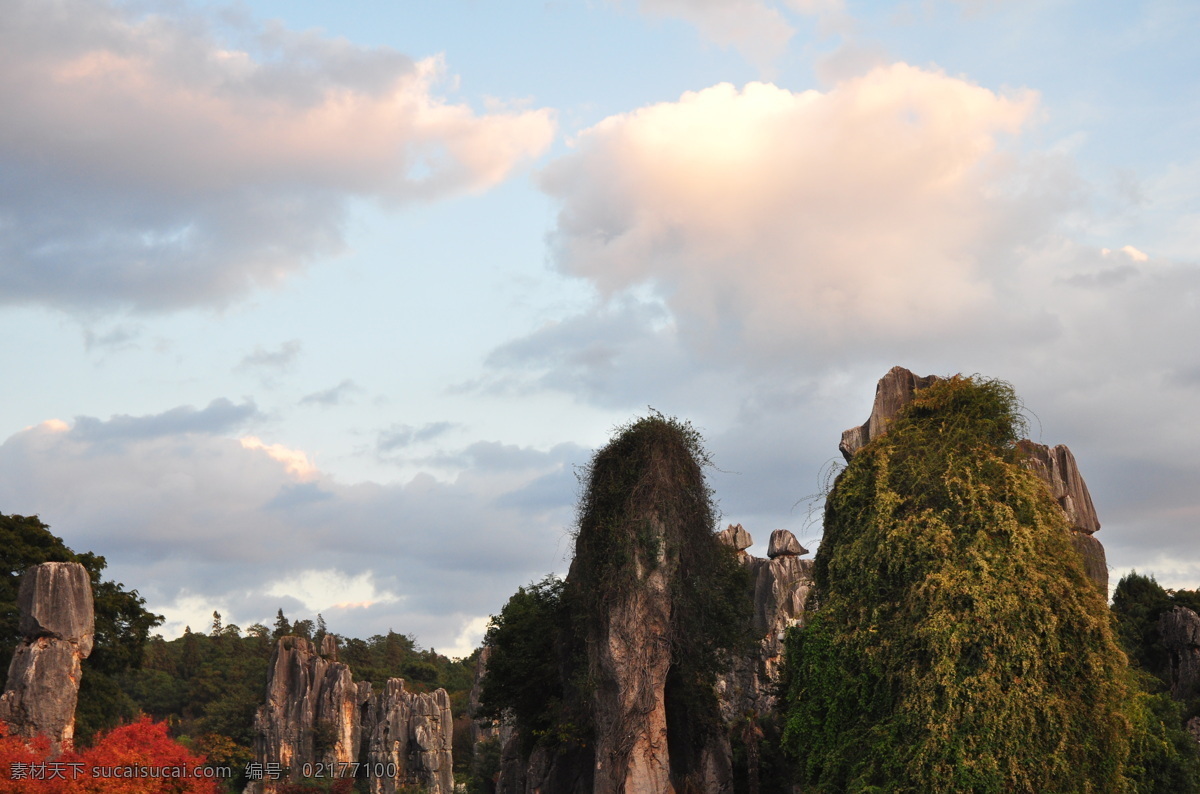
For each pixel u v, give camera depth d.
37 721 22.44
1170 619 52.47
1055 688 21.66
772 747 35.16
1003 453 24.70
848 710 23.95
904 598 23.27
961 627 21.81
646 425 28.00
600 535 27.38
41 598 23.25
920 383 28.56
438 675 153.12
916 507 24.08
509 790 45.56
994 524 23.03
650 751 25.70
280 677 109.75
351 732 107.31
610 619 26.48
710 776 29.88
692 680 29.23
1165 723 28.12
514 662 35.28
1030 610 22.00
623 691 26.06
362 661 148.75
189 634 139.12
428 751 96.88
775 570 50.47
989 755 20.91
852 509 25.48
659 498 27.08
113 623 49.88
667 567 27.00
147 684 125.75
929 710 21.53
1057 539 23.48
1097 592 23.23
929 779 21.27
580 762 31.00
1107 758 21.64
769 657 46.09
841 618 24.42
